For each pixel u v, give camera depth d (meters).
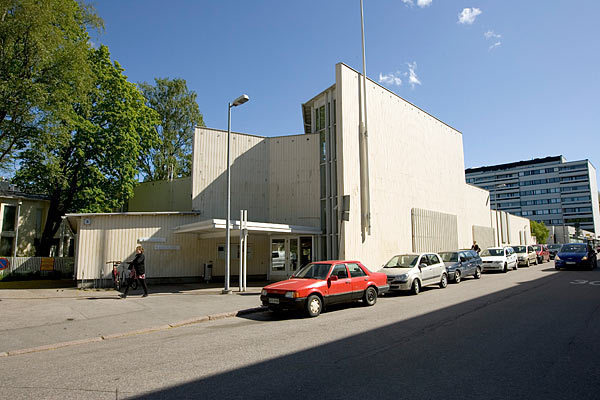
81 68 18.08
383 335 7.43
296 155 21.00
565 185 114.06
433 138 26.95
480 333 7.38
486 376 4.93
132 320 9.64
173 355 6.37
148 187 27.72
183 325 9.39
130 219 17.73
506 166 125.94
